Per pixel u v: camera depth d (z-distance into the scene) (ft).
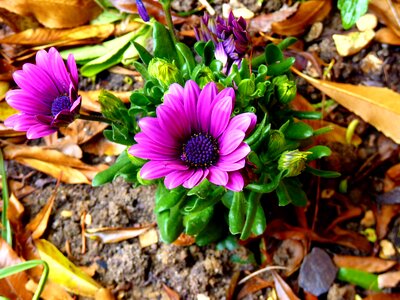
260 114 0.66
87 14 0.84
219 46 0.61
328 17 0.86
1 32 0.87
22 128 0.55
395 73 0.83
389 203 0.78
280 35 0.85
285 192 0.64
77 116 0.56
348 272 0.75
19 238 0.77
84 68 0.82
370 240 0.78
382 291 0.75
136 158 0.61
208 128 0.52
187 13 0.84
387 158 0.81
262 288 0.76
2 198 0.81
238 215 0.63
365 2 0.76
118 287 0.76
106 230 0.78
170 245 0.75
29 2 0.81
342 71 0.84
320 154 0.63
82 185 0.81
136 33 0.83
